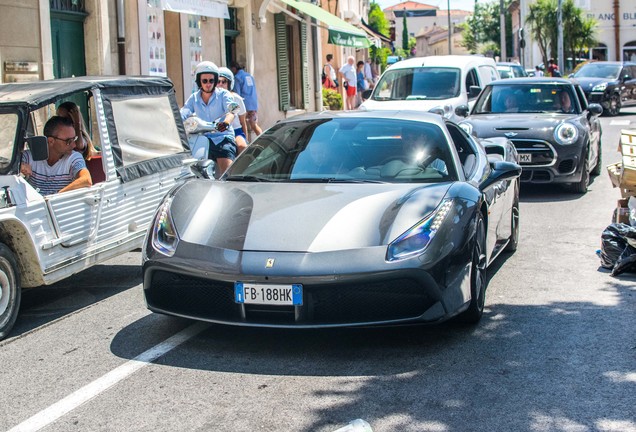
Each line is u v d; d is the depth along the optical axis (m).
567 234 8.80
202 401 4.32
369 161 5.95
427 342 5.21
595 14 64.69
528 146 11.34
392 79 15.75
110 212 6.48
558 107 12.38
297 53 23.48
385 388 4.44
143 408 4.25
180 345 5.25
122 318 5.98
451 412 4.11
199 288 5.08
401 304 4.89
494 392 4.36
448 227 5.11
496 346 5.12
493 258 6.70
